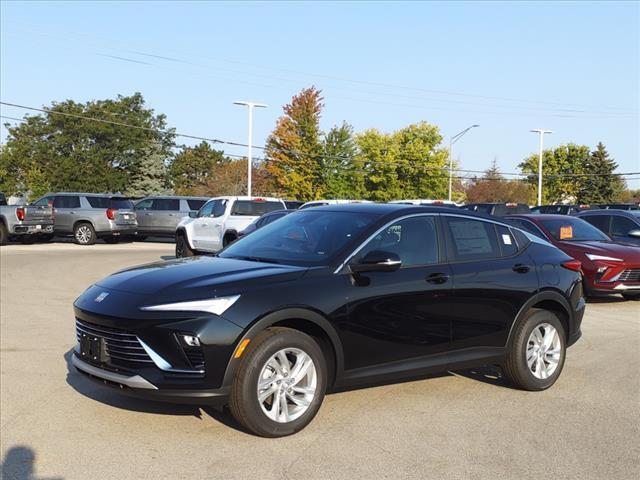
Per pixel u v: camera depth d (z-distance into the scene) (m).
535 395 6.02
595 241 12.11
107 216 25.27
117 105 66.62
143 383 4.42
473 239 5.98
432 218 5.77
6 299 11.27
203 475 4.08
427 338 5.45
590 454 4.56
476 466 4.30
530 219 12.41
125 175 65.38
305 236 5.58
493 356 5.88
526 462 4.39
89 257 19.69
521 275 6.07
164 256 20.36
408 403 5.66
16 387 5.95
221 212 17.14
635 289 11.25
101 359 4.71
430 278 5.47
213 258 5.63
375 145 57.09
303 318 4.77
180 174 77.88
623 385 6.41
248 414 4.54
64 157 63.31
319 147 52.44
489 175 72.62
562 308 6.39
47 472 4.11
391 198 57.16
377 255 5.03
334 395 5.86
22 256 19.56
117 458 4.33
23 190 61.38
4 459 4.31
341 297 4.95
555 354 6.27
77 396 5.68
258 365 4.55
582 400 5.88
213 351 4.41
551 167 73.75
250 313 4.54
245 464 4.25
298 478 4.06
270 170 51.59
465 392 6.05
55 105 64.12
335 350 4.95
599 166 72.19
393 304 5.22
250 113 38.66
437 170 57.69
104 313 4.63
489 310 5.82
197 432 4.81
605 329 9.41
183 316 4.43
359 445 4.64
